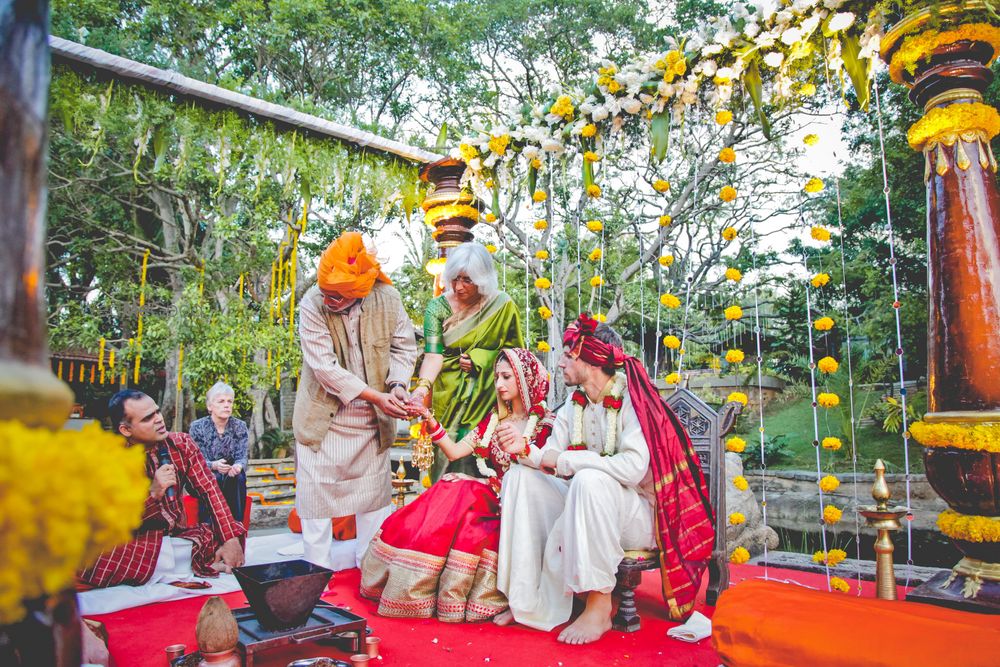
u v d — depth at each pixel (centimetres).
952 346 267
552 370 492
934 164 280
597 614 277
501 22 1709
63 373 1628
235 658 215
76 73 394
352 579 379
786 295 1379
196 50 1422
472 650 261
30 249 90
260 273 1485
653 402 305
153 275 1759
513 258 1432
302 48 1549
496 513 324
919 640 174
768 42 324
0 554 79
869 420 1206
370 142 491
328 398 388
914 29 277
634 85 377
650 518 295
